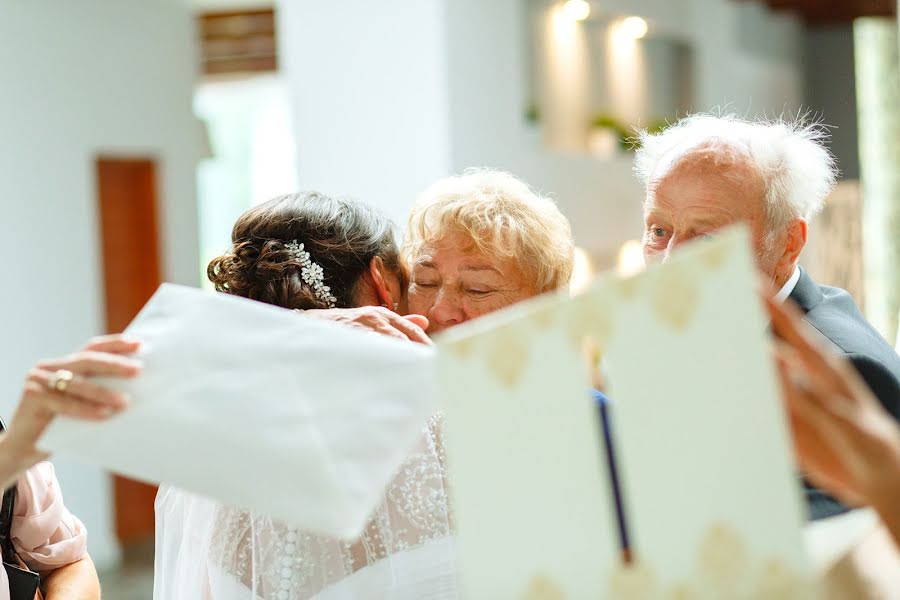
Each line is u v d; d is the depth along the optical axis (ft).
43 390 4.16
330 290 6.14
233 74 34.01
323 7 24.79
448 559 5.34
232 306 4.27
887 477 3.27
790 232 6.96
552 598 3.31
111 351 4.20
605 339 3.23
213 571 5.62
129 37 27.68
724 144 6.86
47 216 25.18
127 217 28.35
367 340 4.23
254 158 39.81
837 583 3.77
